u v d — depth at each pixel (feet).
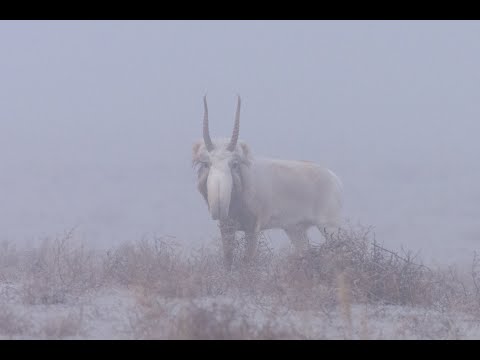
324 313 129.49
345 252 149.28
